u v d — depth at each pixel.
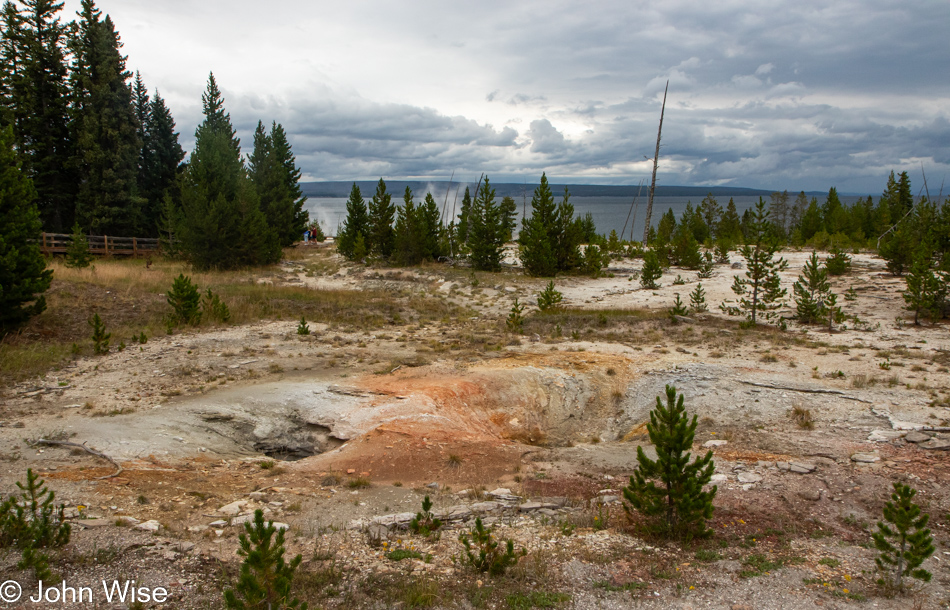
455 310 24.44
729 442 10.06
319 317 20.88
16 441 8.91
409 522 7.00
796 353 15.61
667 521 6.84
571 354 16.11
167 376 13.06
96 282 22.11
